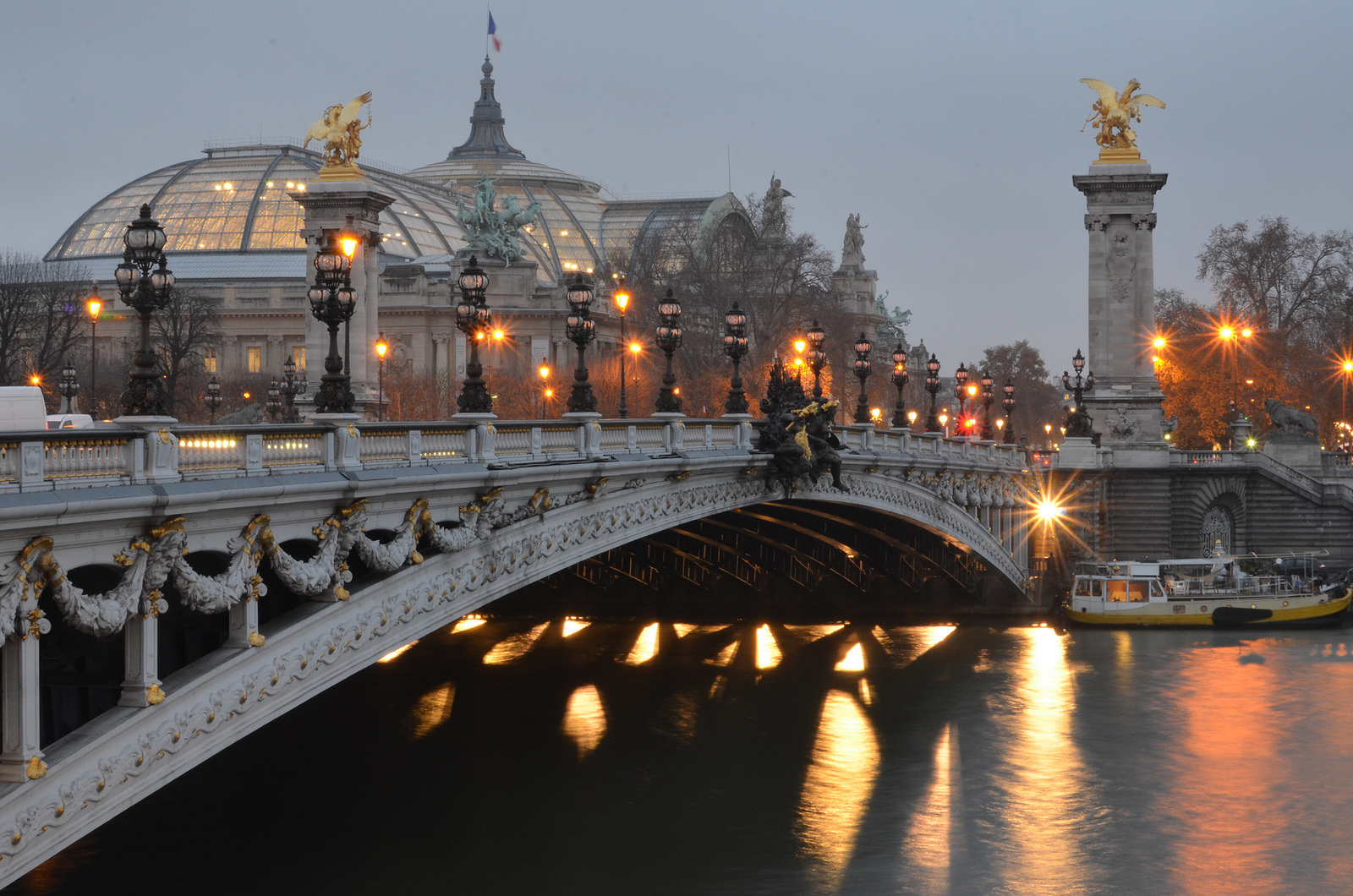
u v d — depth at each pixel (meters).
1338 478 116.75
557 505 39.91
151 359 24.14
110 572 26.17
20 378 106.56
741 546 87.50
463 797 50.25
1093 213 112.00
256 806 47.78
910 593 96.94
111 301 134.00
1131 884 42.75
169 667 29.61
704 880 42.22
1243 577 98.62
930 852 45.31
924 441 78.06
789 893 41.34
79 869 40.44
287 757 55.31
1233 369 142.12
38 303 116.19
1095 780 53.94
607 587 97.69
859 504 66.62
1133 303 111.38
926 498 77.12
